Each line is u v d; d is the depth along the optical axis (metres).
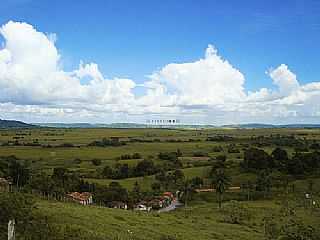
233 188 152.25
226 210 107.56
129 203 133.25
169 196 145.88
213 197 143.75
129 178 170.75
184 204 139.62
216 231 71.69
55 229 38.62
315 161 172.88
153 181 165.62
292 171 167.50
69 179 140.00
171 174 167.75
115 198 131.75
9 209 36.69
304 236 52.72
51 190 104.00
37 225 37.56
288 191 140.12
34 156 195.12
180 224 71.38
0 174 114.62
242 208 106.19
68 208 62.00
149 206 130.50
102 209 72.75
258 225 87.19
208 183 158.25
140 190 148.12
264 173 162.12
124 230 52.22
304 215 92.69
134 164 185.12
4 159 157.75
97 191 133.00
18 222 36.34
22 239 33.34
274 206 119.19
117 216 63.69
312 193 134.38
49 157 196.12
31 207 42.44
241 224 87.69
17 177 114.12
